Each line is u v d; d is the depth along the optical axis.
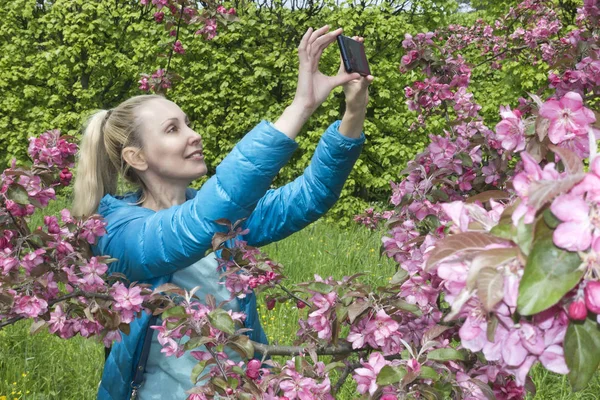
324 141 1.98
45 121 12.20
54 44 12.25
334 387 1.88
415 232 2.09
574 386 0.79
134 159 1.99
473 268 0.77
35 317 1.95
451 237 0.82
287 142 1.57
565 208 0.70
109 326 1.85
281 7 10.73
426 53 3.06
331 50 10.45
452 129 2.58
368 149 10.62
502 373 1.62
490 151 2.53
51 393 3.74
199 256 1.71
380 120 10.70
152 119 1.97
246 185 1.58
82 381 4.00
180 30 10.73
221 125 11.23
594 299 0.71
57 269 1.95
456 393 1.53
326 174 2.00
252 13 10.71
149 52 10.95
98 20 11.62
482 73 11.05
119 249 1.87
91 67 11.99
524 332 0.84
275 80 10.86
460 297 0.80
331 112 10.23
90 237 1.97
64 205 8.91
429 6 10.69
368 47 10.69
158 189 2.04
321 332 1.75
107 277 1.95
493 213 0.91
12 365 4.01
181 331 1.64
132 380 1.90
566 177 0.72
